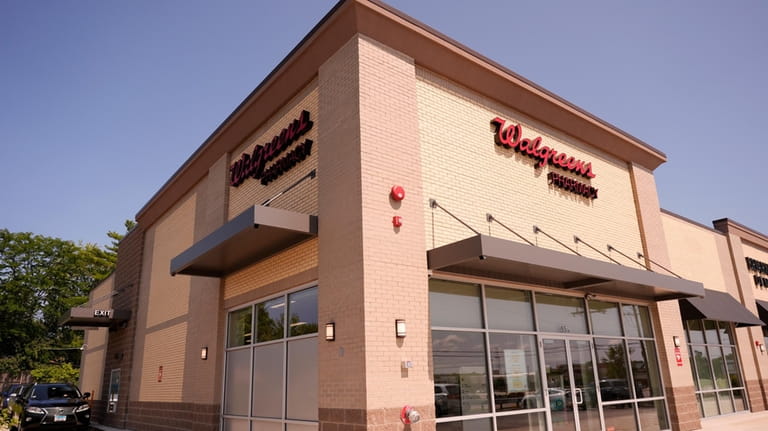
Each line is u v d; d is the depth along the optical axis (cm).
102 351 2295
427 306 889
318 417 885
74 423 1731
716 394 1748
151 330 1791
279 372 1039
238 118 1318
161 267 1817
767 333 2156
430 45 1045
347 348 828
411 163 955
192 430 1305
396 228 891
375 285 834
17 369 4103
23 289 4394
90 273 4756
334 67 1007
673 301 1477
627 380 1259
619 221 1442
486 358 968
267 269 1127
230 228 964
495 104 1195
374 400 779
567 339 1142
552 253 937
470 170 1076
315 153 1043
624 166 1549
